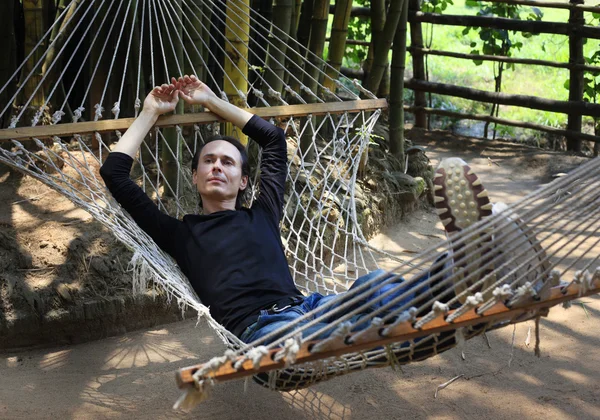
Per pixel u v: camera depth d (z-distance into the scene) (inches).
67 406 110.0
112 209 117.3
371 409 110.5
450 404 111.3
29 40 162.6
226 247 107.0
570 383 116.3
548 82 311.9
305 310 102.4
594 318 137.8
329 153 195.2
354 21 272.5
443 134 265.0
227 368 72.2
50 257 134.9
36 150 168.4
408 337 77.5
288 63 197.8
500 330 133.1
